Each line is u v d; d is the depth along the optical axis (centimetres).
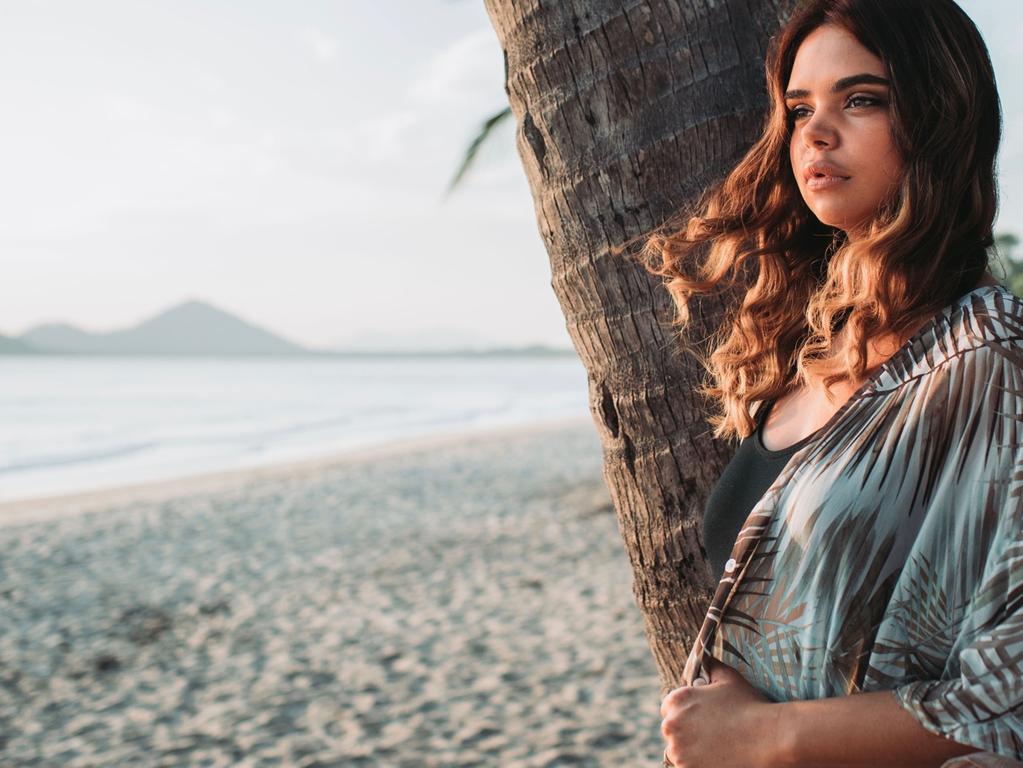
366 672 602
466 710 521
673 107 137
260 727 513
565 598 779
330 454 2388
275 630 717
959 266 107
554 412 4231
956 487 96
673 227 138
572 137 143
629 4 137
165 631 725
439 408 4544
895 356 104
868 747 94
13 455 2480
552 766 437
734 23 138
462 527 1178
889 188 108
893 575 99
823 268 132
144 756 480
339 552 1035
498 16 151
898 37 105
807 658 104
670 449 143
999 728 87
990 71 108
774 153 125
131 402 4844
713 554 131
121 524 1277
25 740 508
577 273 147
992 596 91
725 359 134
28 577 934
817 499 104
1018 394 93
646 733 471
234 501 1486
